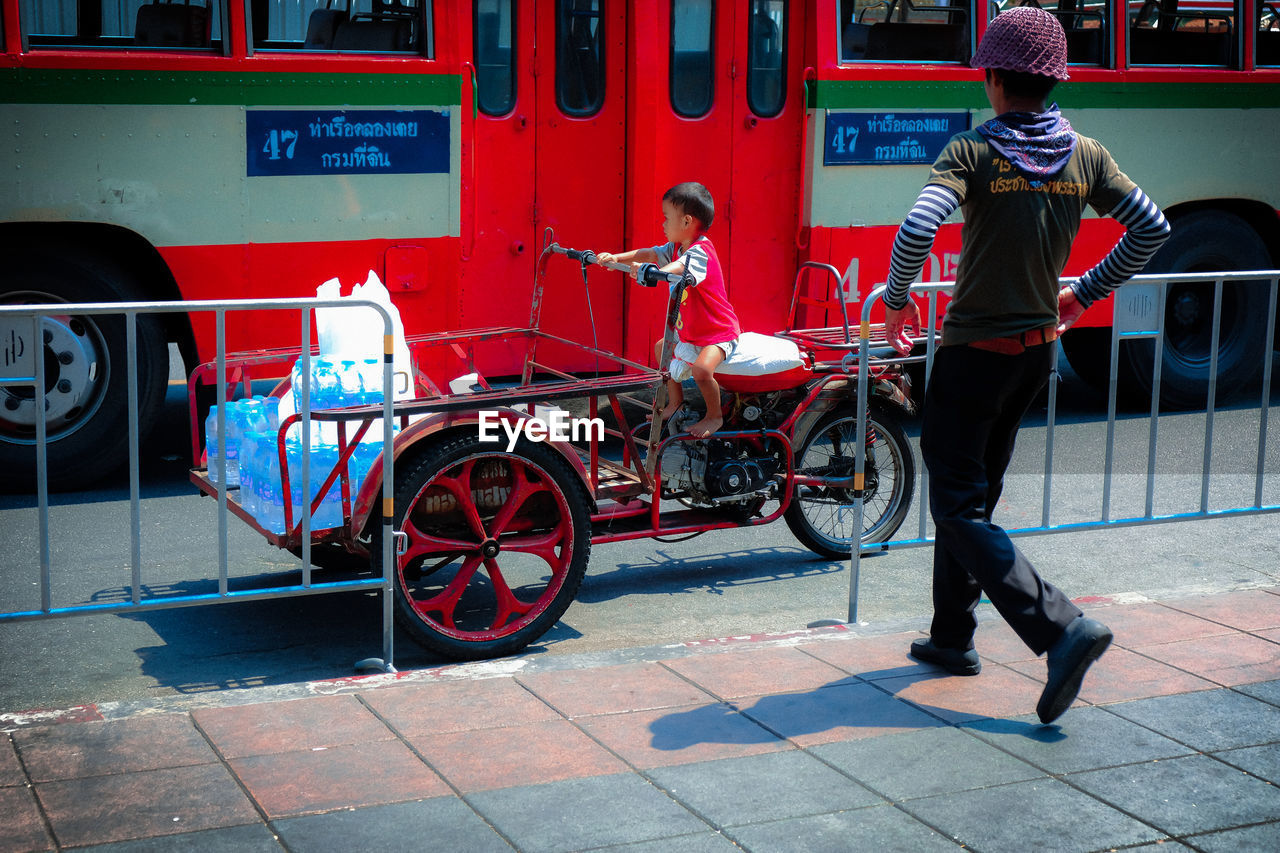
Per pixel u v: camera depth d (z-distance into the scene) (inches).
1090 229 349.7
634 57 290.8
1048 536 251.8
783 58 308.3
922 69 317.7
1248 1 357.4
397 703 154.3
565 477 185.9
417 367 222.8
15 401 261.7
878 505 264.5
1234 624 183.9
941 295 330.0
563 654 177.5
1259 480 221.3
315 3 262.4
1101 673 165.2
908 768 137.9
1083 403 382.6
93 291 263.7
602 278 297.0
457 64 272.7
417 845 120.9
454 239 278.8
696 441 215.2
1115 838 124.1
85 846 120.1
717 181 306.0
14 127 243.9
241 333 265.6
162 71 251.4
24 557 228.4
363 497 174.4
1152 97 347.3
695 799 130.3
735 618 206.2
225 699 155.7
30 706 168.7
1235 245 372.8
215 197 259.0
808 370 220.8
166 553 232.8
